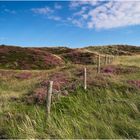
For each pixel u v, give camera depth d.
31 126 10.16
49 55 58.03
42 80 25.02
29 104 14.79
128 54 97.81
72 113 12.28
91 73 25.16
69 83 19.30
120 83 17.89
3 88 26.33
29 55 55.53
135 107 12.51
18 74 35.53
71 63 58.91
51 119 10.98
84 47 114.75
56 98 14.85
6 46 62.38
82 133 9.65
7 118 11.27
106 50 103.75
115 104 13.32
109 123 10.70
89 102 14.12
